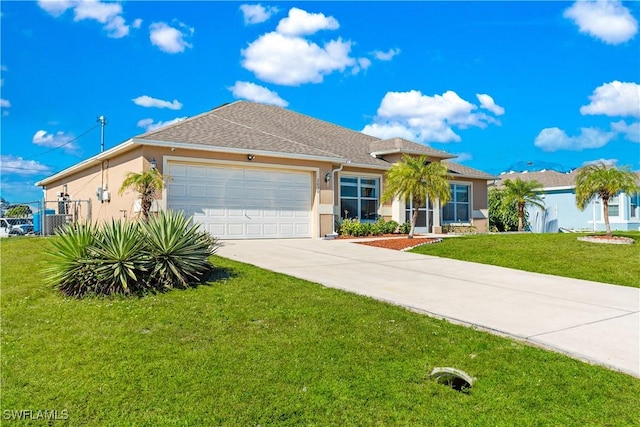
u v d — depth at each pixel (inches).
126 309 240.7
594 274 374.6
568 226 1024.9
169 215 320.8
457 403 142.9
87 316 228.1
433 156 789.9
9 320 221.8
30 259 406.6
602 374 165.5
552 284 335.6
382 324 220.8
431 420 132.4
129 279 281.9
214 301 258.2
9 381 151.6
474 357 180.5
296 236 624.7
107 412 132.5
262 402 139.9
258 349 183.8
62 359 170.9
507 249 494.9
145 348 183.0
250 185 589.0
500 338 204.7
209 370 162.1
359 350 185.0
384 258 451.5
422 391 150.1
